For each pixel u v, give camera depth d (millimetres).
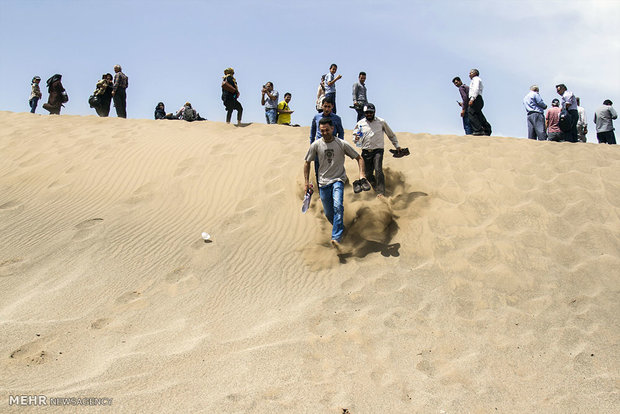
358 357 4777
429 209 7539
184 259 6703
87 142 10203
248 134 10406
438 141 9688
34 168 9344
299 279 6375
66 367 4469
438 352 4930
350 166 8805
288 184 8453
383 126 7832
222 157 9336
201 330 5188
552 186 7980
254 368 4516
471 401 4227
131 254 6770
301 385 4309
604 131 12461
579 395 4336
